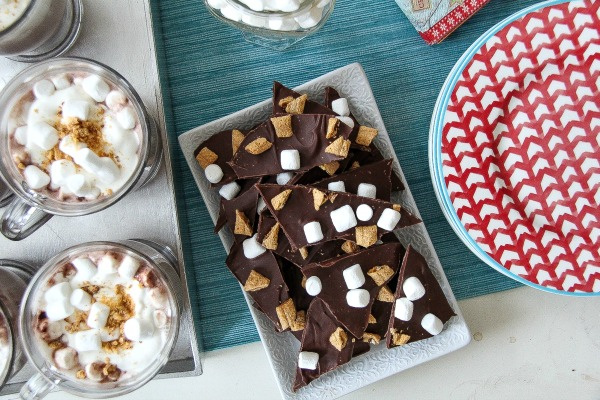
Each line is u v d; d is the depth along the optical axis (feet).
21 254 1.89
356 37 2.02
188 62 2.01
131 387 1.68
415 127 2.02
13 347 1.73
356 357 1.91
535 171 1.88
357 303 1.79
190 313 1.87
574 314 2.04
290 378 1.90
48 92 1.65
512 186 1.88
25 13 1.64
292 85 2.02
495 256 1.87
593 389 2.04
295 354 1.92
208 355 2.04
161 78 1.90
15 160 1.64
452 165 1.84
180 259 1.87
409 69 2.02
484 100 1.83
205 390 2.04
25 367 1.93
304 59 2.02
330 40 2.02
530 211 1.88
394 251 1.83
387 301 1.86
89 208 1.66
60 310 1.65
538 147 1.88
